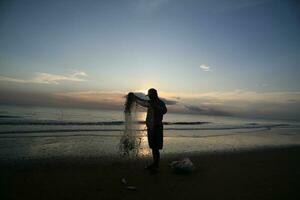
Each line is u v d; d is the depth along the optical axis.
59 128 17.53
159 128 6.15
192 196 4.58
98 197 4.35
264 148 12.16
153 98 6.15
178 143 12.53
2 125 17.84
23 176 5.53
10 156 7.61
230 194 4.74
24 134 13.10
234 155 9.55
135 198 4.37
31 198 4.16
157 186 5.12
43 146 9.74
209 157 8.83
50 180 5.31
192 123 38.91
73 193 4.52
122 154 8.00
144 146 10.70
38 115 36.22
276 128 31.97
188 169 6.20
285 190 5.07
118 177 5.73
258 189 5.09
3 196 4.18
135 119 7.71
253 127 32.28
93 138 12.67
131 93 7.07
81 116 42.47
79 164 7.00
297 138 18.88
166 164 7.35
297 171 7.00
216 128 26.73
